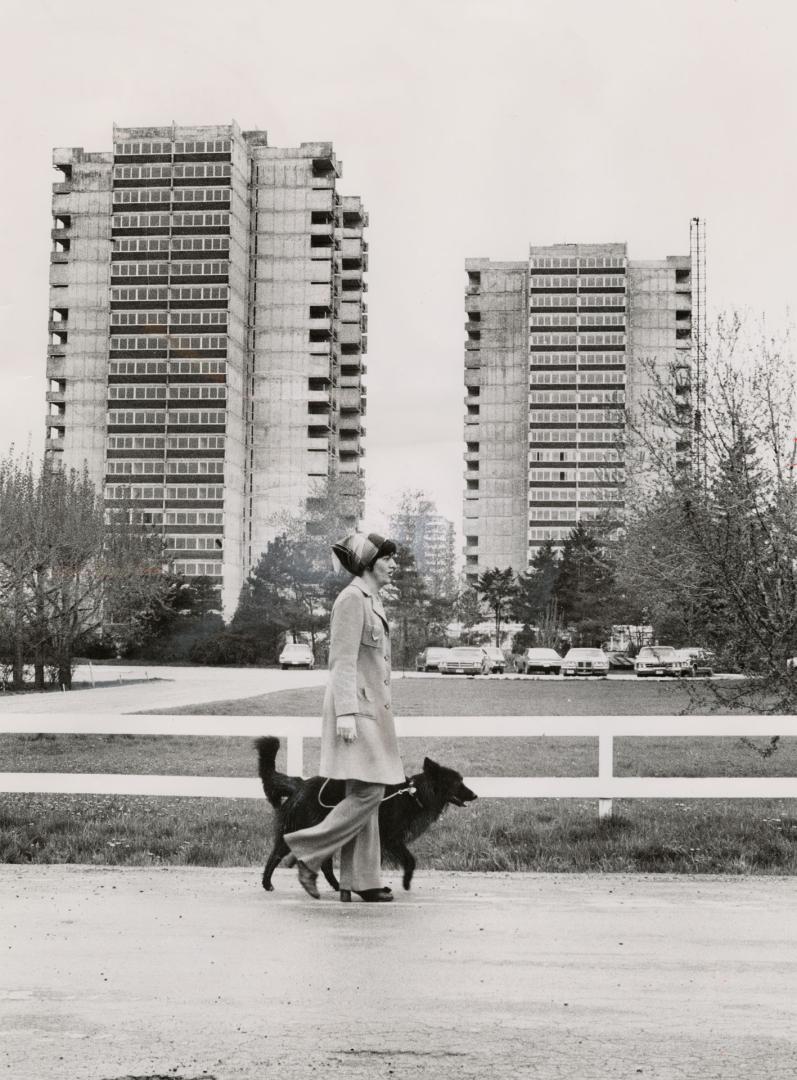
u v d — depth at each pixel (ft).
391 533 287.28
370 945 20.74
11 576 135.95
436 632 272.92
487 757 62.44
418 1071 14.20
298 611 271.28
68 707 97.66
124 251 384.27
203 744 69.51
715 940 21.26
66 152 396.98
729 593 44.16
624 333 449.06
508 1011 16.67
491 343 469.16
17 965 19.29
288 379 403.95
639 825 34.99
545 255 453.17
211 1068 14.32
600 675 199.31
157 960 19.58
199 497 379.96
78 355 395.96
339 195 427.33
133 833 34.63
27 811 38.14
